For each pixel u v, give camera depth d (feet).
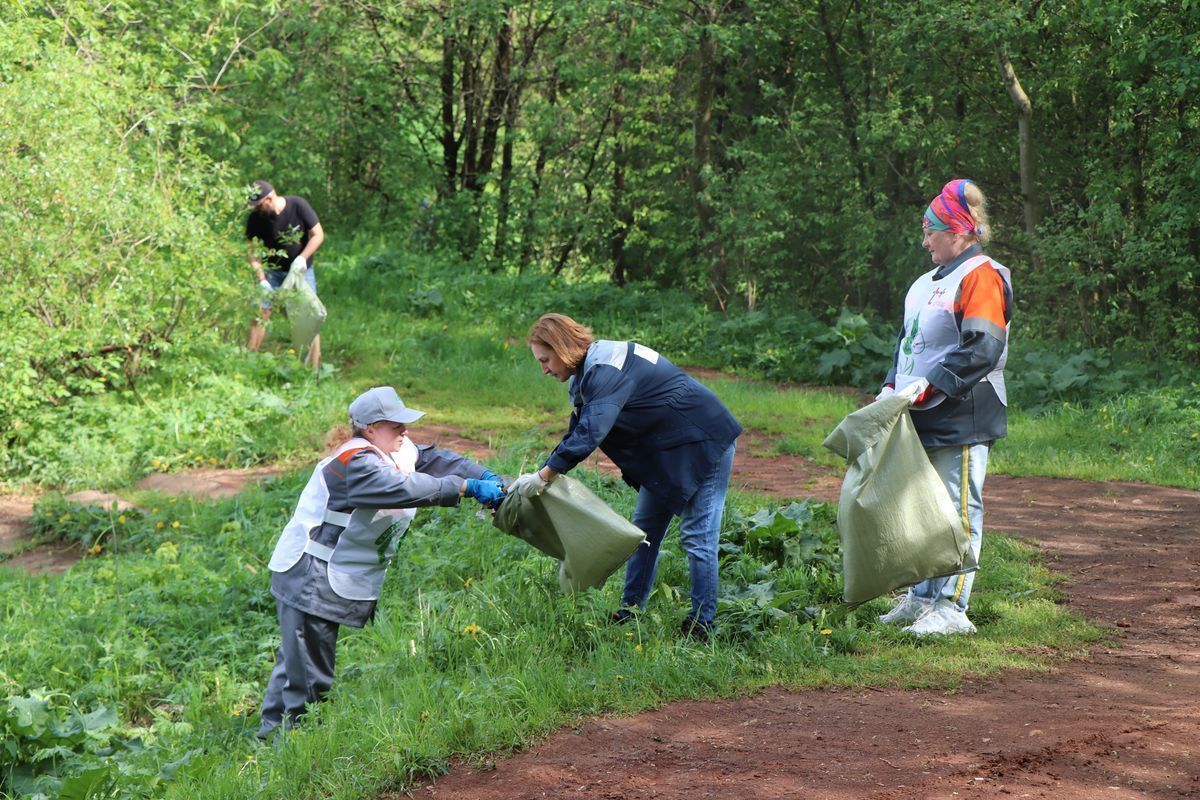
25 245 32.86
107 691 18.28
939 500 16.56
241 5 58.59
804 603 18.47
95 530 26.50
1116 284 57.21
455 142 76.38
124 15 49.78
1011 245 62.39
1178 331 52.11
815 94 64.85
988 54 59.16
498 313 54.60
